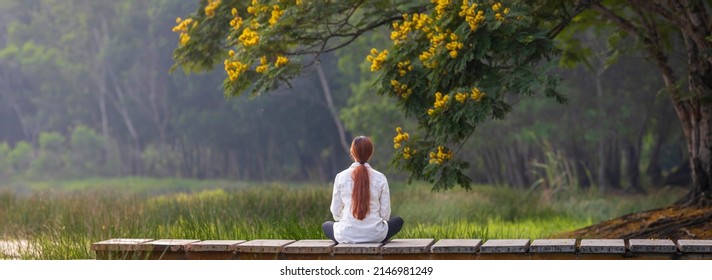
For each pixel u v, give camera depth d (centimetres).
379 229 842
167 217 1531
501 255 811
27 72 6769
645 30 1500
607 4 1583
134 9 5806
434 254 816
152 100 6019
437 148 1095
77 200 1772
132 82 6119
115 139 6769
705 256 789
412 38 1143
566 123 3212
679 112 1462
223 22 1366
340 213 860
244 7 1356
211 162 6334
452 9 1072
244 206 1595
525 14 1043
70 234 1188
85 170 6594
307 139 5769
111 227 1230
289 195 1725
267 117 5519
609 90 3164
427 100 1130
